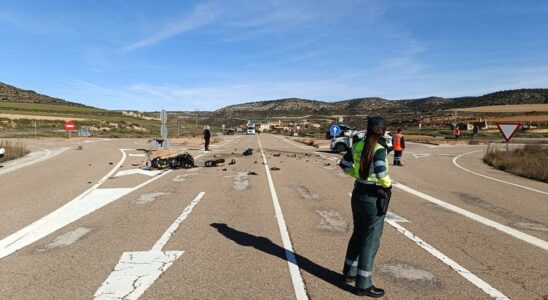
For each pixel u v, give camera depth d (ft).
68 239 21.83
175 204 31.01
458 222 26.61
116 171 51.34
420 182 45.34
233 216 27.25
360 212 15.33
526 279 16.96
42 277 16.61
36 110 376.27
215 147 108.06
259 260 18.79
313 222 25.86
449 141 149.38
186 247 20.56
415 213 29.19
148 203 31.35
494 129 257.75
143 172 50.37
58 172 50.08
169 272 17.21
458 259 19.31
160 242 21.33
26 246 20.63
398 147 64.34
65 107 490.90
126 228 24.02
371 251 15.10
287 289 15.65
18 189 37.63
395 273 17.43
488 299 15.03
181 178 45.27
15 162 61.57
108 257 19.01
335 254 19.74
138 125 305.12
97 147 98.27
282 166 59.47
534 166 55.16
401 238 22.68
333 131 91.71
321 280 16.58
